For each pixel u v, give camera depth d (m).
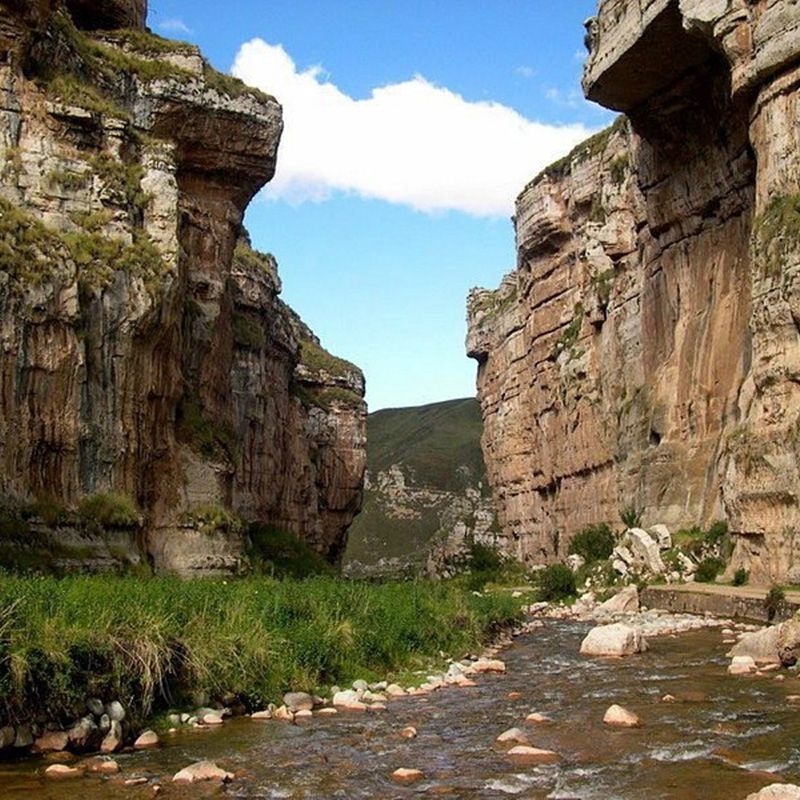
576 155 70.94
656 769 11.91
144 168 32.12
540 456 77.12
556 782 11.50
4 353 25.12
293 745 13.69
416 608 23.94
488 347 96.00
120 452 28.83
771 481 33.72
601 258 65.62
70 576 22.27
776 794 10.02
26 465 25.55
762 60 35.91
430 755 13.07
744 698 16.44
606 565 47.94
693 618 31.83
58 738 12.98
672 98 46.75
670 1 41.34
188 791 11.33
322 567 49.41
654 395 51.88
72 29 34.19
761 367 34.69
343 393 91.56
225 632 16.91
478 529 95.88
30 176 29.00
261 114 39.00
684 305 49.69
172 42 39.50
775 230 34.59
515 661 22.89
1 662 12.73
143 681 14.39
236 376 58.28
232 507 35.62
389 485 165.38
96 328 28.27
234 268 59.94
